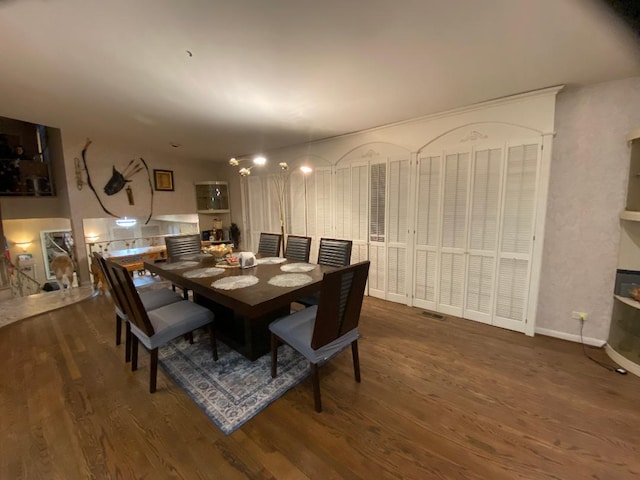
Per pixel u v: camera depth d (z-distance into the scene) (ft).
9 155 15.06
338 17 4.71
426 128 10.13
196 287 7.41
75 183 14.10
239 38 5.31
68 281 14.07
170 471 4.57
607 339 7.98
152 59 6.07
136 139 13.47
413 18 4.75
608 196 7.66
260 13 4.61
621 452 4.80
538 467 4.57
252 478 4.45
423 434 5.24
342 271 5.54
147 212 16.66
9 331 9.66
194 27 4.97
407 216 11.07
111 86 7.39
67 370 7.36
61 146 13.70
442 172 10.00
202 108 8.99
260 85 7.34
